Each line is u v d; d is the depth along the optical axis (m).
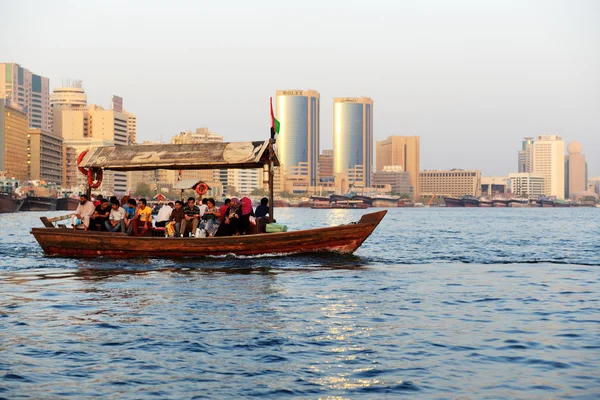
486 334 15.41
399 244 50.84
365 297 20.78
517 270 29.53
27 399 10.80
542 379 11.94
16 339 14.70
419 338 14.96
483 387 11.50
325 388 11.42
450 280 25.44
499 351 13.83
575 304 19.77
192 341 14.51
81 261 30.14
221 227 31.67
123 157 33.03
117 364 12.75
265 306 18.91
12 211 169.00
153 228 32.66
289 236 30.86
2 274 26.12
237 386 11.50
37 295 20.86
